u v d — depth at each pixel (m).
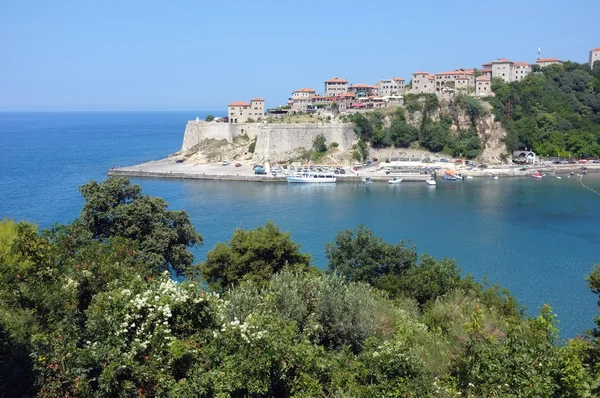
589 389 20.09
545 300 62.41
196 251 82.44
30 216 106.12
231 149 195.00
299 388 20.94
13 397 18.34
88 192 50.19
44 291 24.08
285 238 43.41
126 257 30.69
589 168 177.12
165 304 20.30
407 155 191.50
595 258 79.25
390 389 20.55
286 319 25.06
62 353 18.92
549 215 109.06
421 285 42.94
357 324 26.02
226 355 19.91
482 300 36.91
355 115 194.88
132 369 18.44
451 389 21.61
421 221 104.62
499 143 189.75
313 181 158.38
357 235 50.59
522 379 20.98
